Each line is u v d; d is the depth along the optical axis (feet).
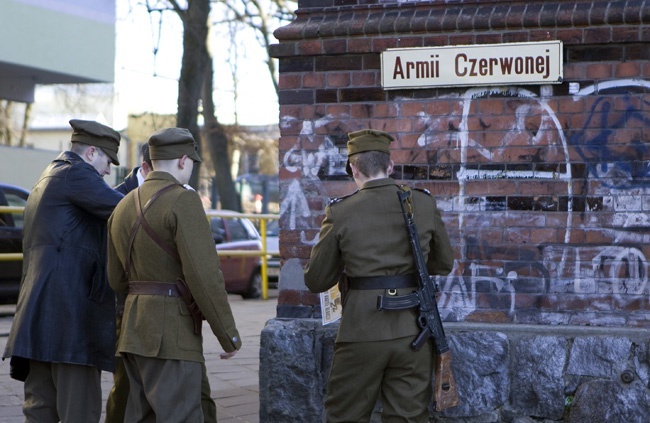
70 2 74.23
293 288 19.26
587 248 17.89
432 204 15.79
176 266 15.17
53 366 16.67
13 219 37.40
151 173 15.67
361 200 15.44
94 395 16.84
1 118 95.14
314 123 19.12
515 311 18.17
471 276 18.37
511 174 18.19
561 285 17.99
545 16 17.75
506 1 18.21
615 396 17.35
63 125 127.13
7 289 36.83
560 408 17.60
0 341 30.73
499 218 18.25
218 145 79.77
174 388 14.98
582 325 17.89
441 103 18.49
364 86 18.86
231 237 50.44
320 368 18.78
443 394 15.31
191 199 15.20
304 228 19.20
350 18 18.92
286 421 18.81
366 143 15.67
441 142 18.49
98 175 16.87
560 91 17.95
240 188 110.11
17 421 20.58
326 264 15.49
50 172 16.94
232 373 26.23
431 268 16.22
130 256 15.39
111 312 16.94
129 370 15.56
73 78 77.10
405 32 18.52
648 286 17.65
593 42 17.66
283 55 19.10
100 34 77.41
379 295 15.06
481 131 18.31
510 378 17.89
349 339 15.15
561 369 17.61
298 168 19.22
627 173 17.71
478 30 18.22
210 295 14.96
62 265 16.52
